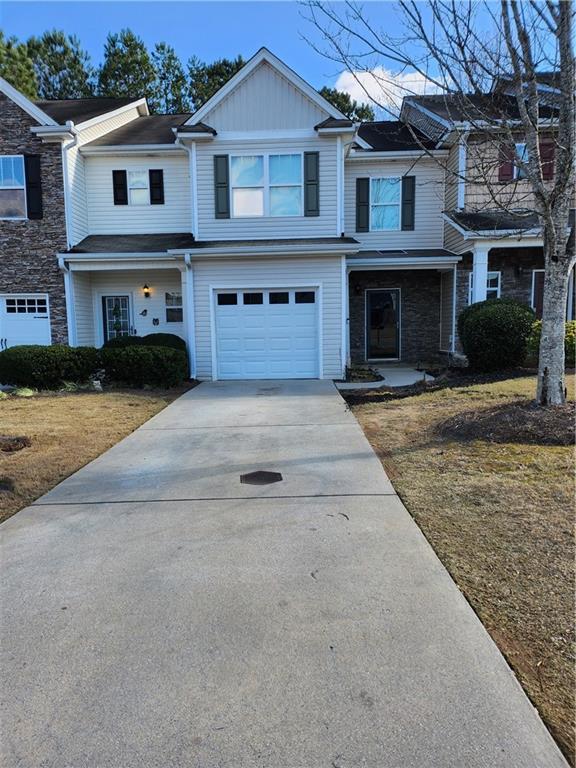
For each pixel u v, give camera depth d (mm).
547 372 6594
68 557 3645
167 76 32969
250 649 2607
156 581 3289
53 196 13180
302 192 12828
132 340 13117
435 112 14023
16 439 6555
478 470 5066
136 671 2469
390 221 14938
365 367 14398
